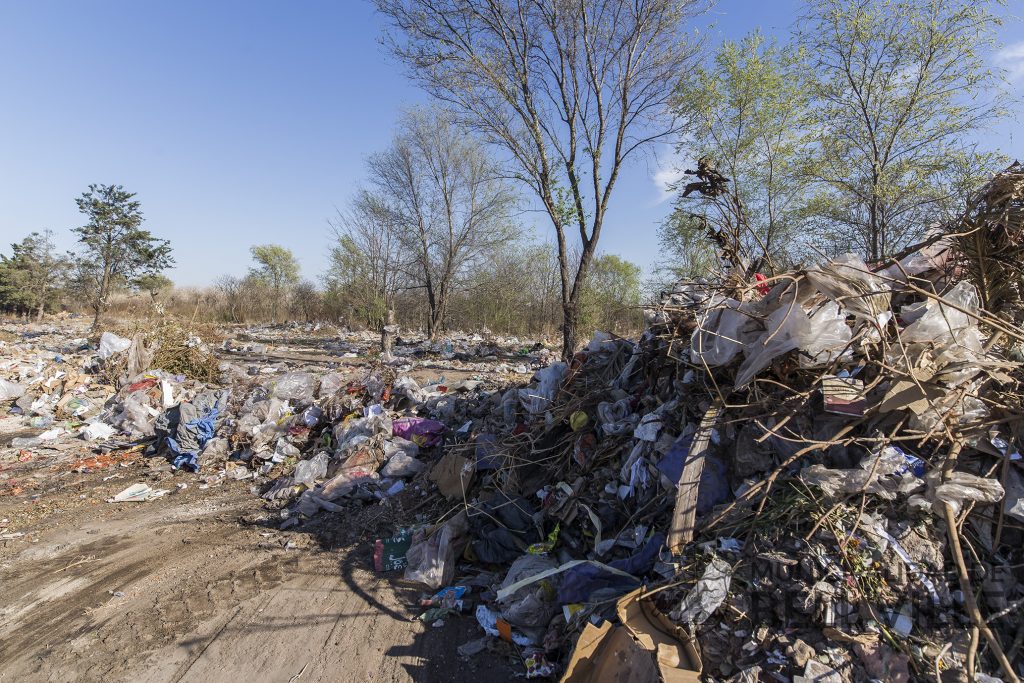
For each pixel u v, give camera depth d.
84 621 3.59
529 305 25.31
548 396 5.45
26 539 4.80
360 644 3.31
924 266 4.58
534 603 3.34
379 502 5.28
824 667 2.46
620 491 3.91
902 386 3.22
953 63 10.99
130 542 4.73
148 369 10.19
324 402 7.67
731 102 13.20
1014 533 2.90
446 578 3.90
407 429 6.42
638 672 2.53
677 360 4.10
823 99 12.48
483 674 3.04
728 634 2.67
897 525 2.87
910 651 2.50
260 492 5.88
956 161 11.06
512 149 12.77
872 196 11.90
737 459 3.41
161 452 7.20
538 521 4.08
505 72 12.24
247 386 8.71
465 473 5.00
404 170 23.28
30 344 15.80
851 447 3.26
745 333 3.62
